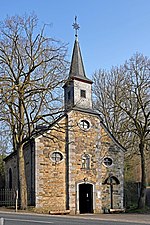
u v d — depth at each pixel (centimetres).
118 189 3769
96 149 3709
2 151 4366
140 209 3631
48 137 3319
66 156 3512
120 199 3753
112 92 4606
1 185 4938
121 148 3884
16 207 3066
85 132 3659
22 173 3219
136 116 3734
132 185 4694
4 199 3666
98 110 4641
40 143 3394
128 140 4569
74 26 4006
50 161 3419
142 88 3731
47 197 3338
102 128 3822
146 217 2772
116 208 3700
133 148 4594
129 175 4766
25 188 3209
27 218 2117
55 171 3425
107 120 4588
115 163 3812
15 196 3344
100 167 3700
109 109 4594
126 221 2178
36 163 3341
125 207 3969
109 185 3728
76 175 3512
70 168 3481
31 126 3325
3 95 2942
